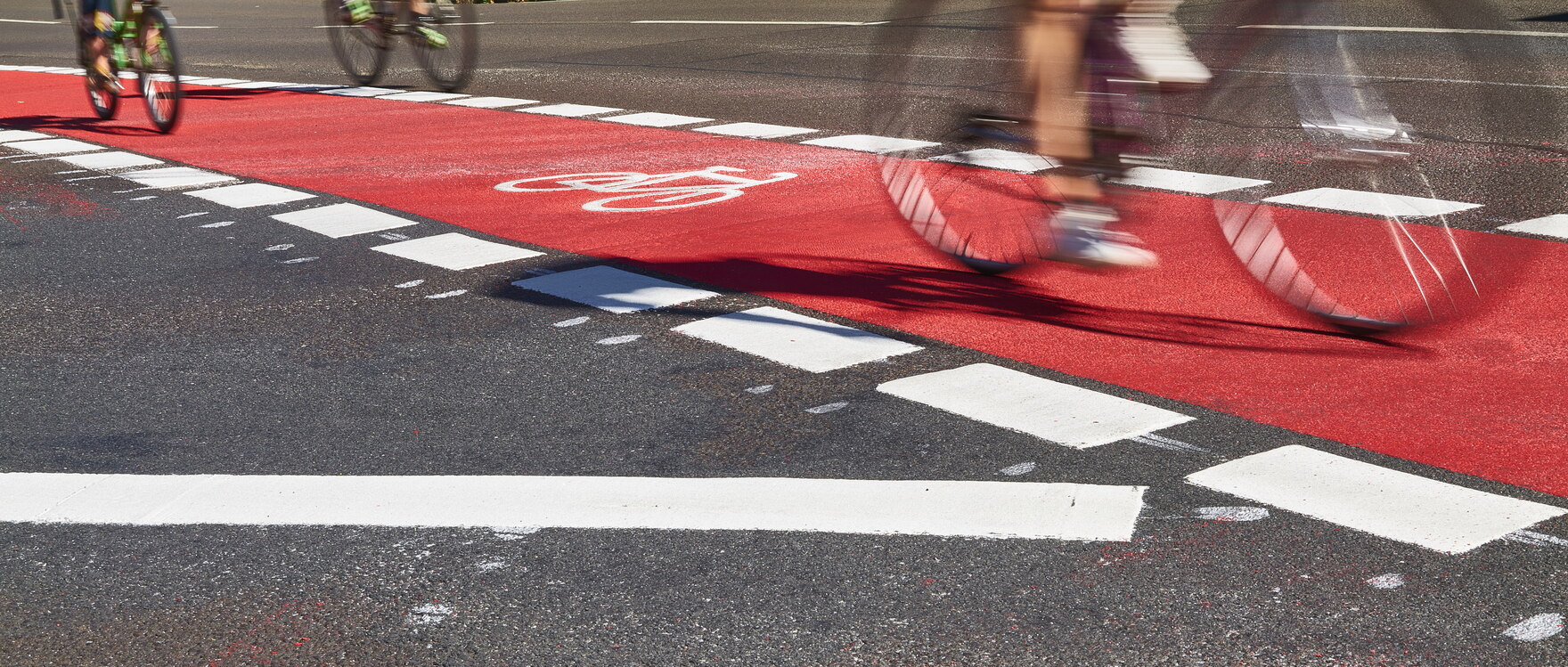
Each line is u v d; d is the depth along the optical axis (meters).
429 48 11.64
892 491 3.31
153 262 5.80
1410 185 5.05
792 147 8.30
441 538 3.14
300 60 14.64
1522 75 5.80
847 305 4.91
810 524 3.15
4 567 3.05
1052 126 4.54
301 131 9.64
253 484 3.45
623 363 4.30
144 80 9.74
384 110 10.59
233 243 6.12
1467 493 3.20
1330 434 3.59
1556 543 2.95
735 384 4.09
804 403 3.91
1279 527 3.06
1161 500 3.21
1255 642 2.62
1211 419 3.72
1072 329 4.56
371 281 5.39
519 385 4.13
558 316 4.84
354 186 7.48
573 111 10.15
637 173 7.65
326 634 2.76
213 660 2.68
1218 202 5.30
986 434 3.64
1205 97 4.64
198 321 4.90
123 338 4.72
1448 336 4.36
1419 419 3.68
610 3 20.84
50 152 8.85
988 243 5.39
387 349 4.52
